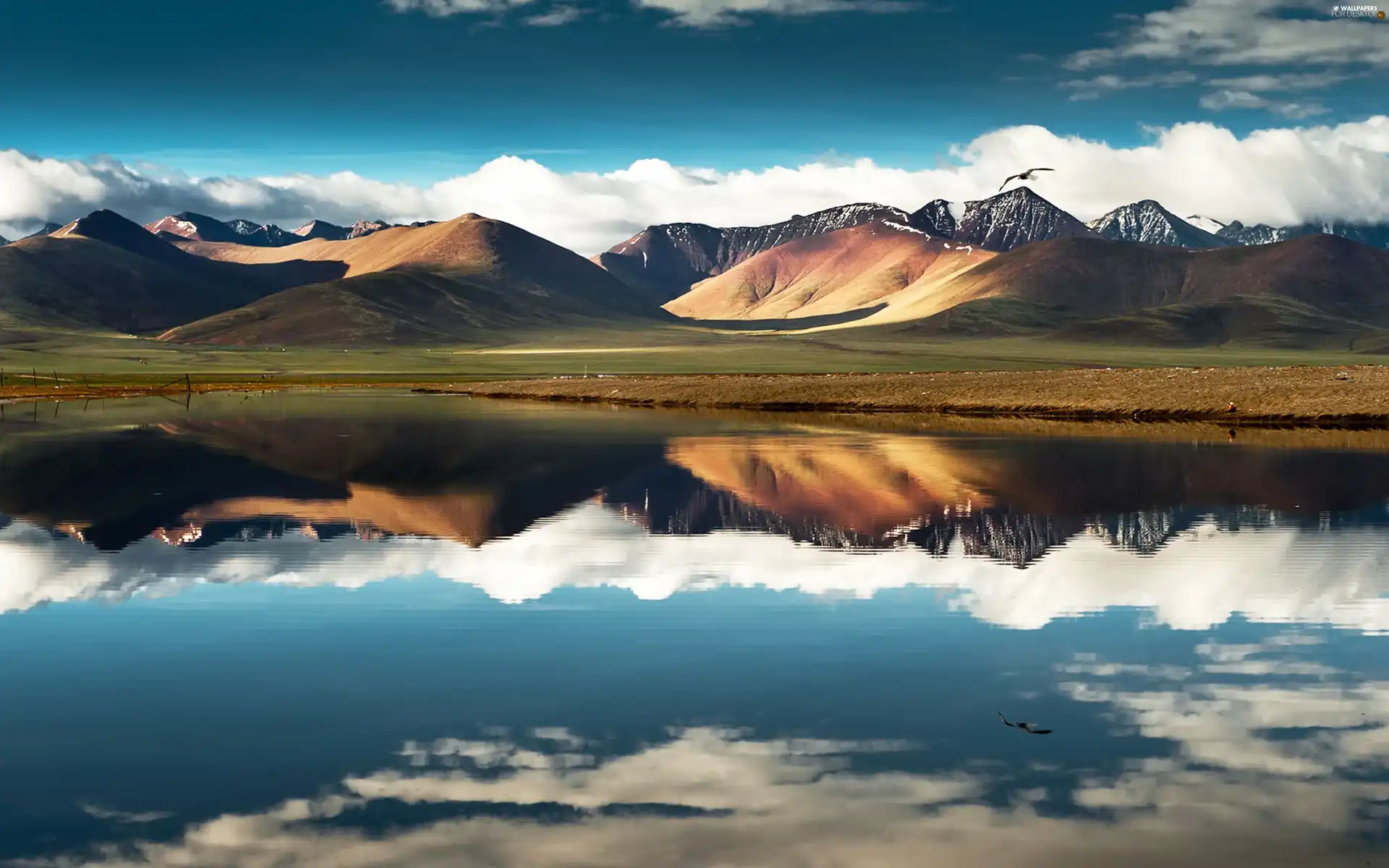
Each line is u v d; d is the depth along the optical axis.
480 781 15.52
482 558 31.34
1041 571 29.28
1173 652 21.66
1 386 164.62
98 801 14.88
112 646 22.36
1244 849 13.45
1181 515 38.44
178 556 31.77
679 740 17.00
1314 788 15.13
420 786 15.35
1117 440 68.75
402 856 13.39
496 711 18.41
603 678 20.16
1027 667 20.72
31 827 14.16
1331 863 13.12
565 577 28.88
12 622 24.27
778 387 123.81
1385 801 14.71
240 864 13.22
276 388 174.12
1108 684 19.61
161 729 17.55
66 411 107.94
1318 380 93.81
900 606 25.58
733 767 15.94
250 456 60.66
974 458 58.00
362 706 18.66
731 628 23.69
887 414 102.06
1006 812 14.46
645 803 14.80
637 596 26.69
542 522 38.00
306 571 29.58
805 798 14.91
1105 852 13.41
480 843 13.70
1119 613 24.81
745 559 31.17
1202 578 28.28
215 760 16.31
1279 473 50.22
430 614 24.97
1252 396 89.56
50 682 19.98
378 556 31.69
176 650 22.05
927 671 20.52
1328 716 17.97
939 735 17.20
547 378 193.50
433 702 18.88
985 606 25.53
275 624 24.08
